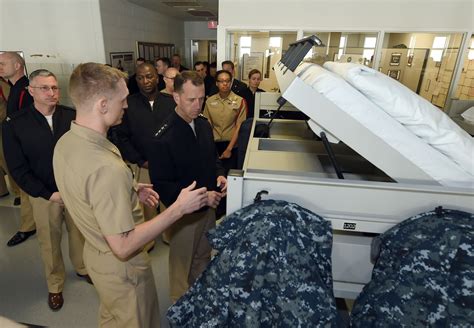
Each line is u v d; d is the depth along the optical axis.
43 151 1.63
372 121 1.09
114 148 1.07
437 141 1.13
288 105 2.60
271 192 1.02
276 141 1.81
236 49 4.14
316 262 0.93
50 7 3.87
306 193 1.01
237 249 0.91
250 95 3.32
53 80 1.61
